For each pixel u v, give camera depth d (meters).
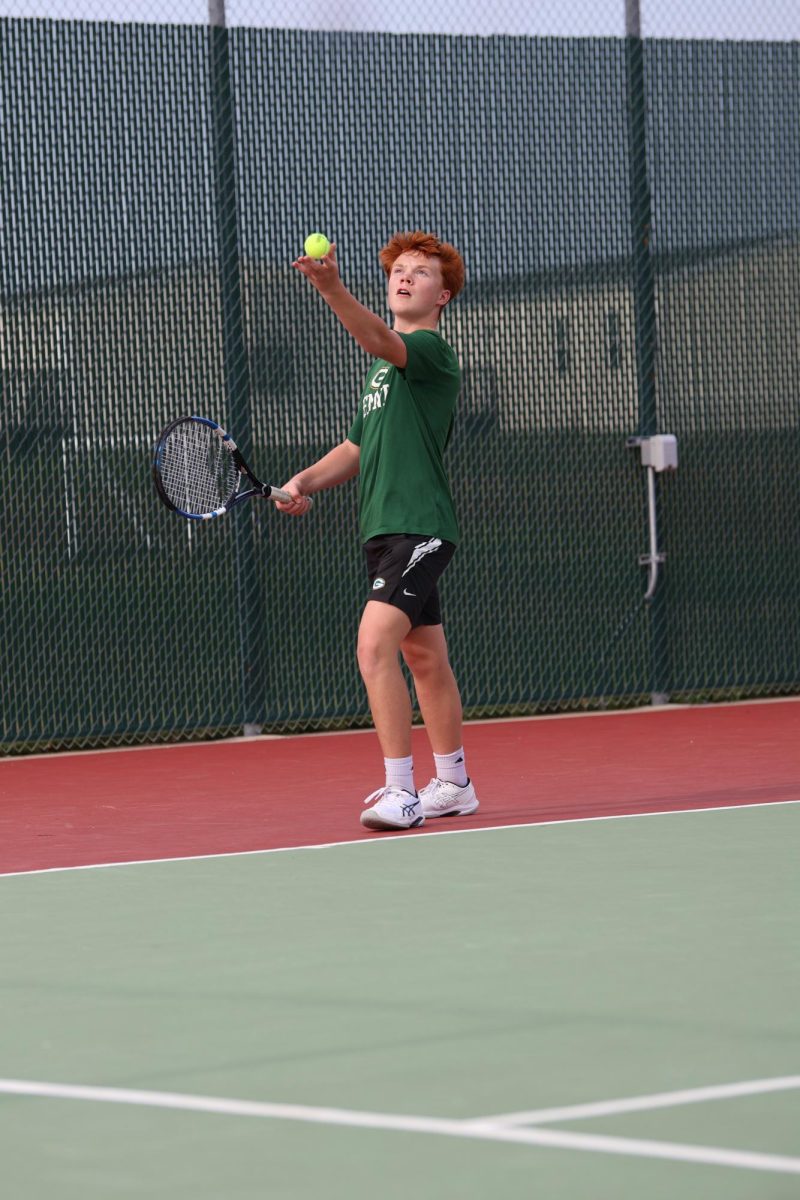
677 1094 7.97
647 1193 6.71
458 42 25.92
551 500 26.77
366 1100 8.00
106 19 24.19
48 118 23.94
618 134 26.92
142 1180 7.00
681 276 27.41
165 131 24.47
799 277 28.16
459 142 25.97
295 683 25.52
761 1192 6.69
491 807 17.78
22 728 24.23
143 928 12.08
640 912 12.21
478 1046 8.89
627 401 27.14
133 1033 9.31
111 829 17.06
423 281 17.42
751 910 12.19
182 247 24.55
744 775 19.62
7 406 23.91
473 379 26.25
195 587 24.92
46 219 23.97
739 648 28.05
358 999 9.93
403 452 16.88
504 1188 6.80
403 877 13.77
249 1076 8.45
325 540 25.58
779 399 28.09
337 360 25.31
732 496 27.91
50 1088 8.32
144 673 24.73
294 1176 7.00
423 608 16.84
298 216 25.12
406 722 16.59
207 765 22.48
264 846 15.65
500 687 26.62
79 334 24.16
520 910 12.38
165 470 17.55
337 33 25.30
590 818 16.64
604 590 27.16
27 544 24.12
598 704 27.36
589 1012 9.52
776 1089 8.02
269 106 24.97
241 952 11.24
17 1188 6.94
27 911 12.79
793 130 28.02
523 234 26.41
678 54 27.30
